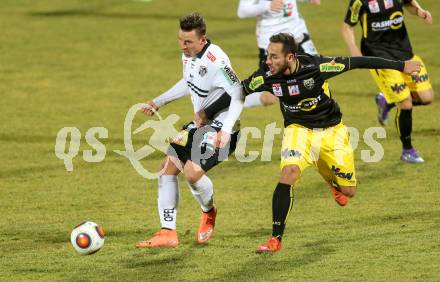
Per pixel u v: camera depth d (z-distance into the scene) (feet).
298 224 65.87
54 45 148.25
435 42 143.33
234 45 144.15
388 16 81.51
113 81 124.47
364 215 67.62
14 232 65.26
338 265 54.39
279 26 100.01
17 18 170.50
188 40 58.44
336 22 162.71
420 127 97.66
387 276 51.75
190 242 61.62
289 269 53.93
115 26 162.81
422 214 67.05
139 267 55.52
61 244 61.72
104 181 80.89
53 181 80.89
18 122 103.71
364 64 57.36
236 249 59.26
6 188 78.64
